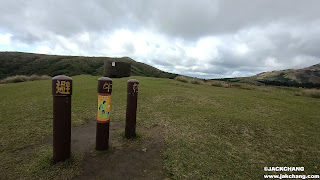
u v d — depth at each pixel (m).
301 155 2.94
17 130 3.49
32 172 2.24
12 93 7.12
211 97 6.93
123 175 2.26
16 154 2.66
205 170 2.42
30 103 5.43
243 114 4.92
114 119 4.35
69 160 2.45
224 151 2.95
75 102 5.57
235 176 2.35
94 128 3.78
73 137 3.29
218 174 2.36
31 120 4.03
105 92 2.69
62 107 2.30
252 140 3.41
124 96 6.61
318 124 4.41
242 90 9.78
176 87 8.93
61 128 2.33
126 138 3.23
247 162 2.68
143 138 3.28
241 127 3.97
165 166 2.47
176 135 3.44
